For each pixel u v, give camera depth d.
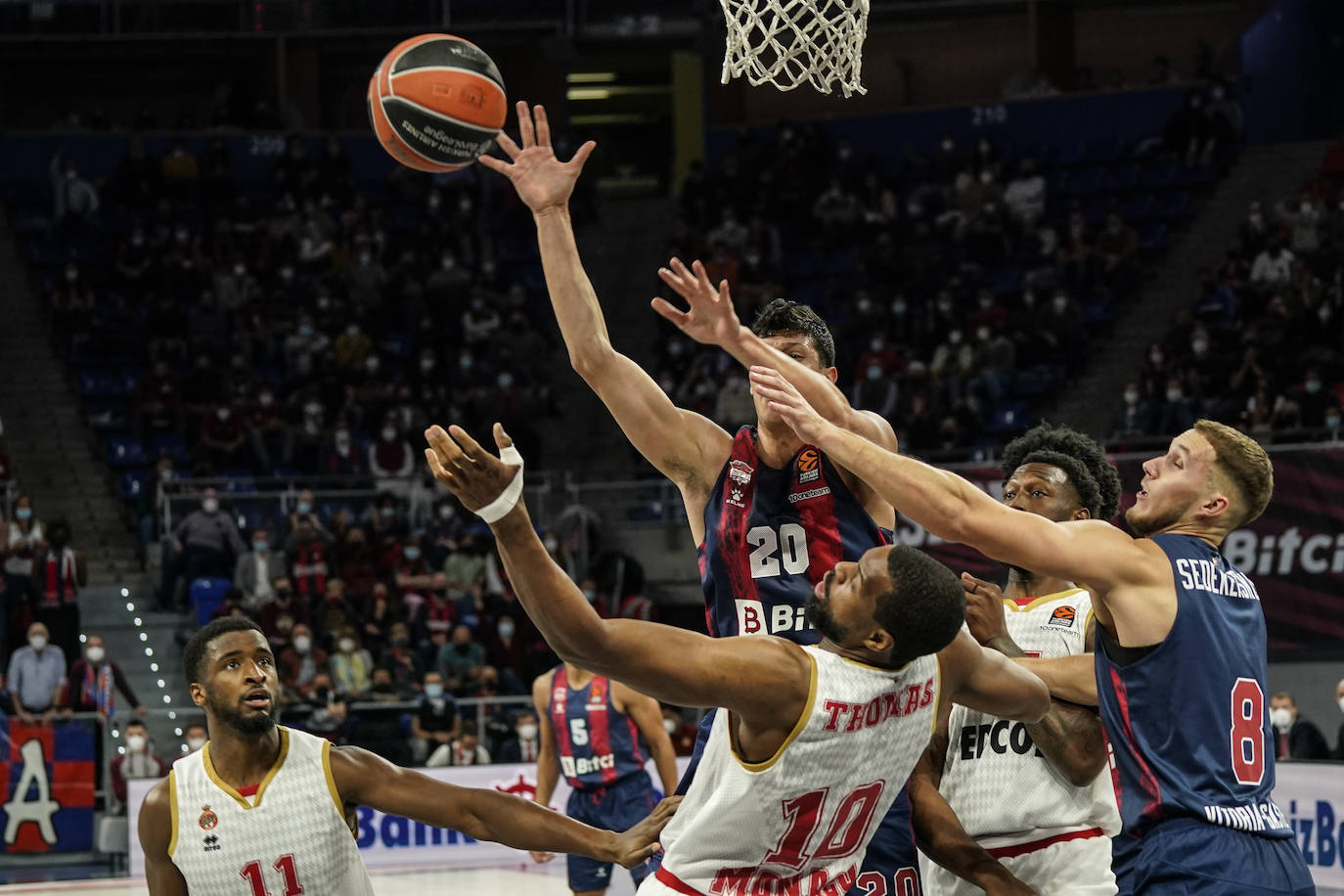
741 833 2.86
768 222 18.94
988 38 21.12
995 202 18.08
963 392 15.47
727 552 3.40
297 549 12.97
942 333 16.30
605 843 3.33
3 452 14.10
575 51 20.84
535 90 20.91
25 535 12.54
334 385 15.98
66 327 16.88
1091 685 3.48
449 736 11.09
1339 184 17.62
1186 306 16.42
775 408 3.06
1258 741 3.18
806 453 3.32
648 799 7.09
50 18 19.89
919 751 2.98
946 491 3.01
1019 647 3.82
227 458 14.79
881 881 3.42
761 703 2.70
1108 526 3.19
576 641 2.63
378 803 3.58
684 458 3.53
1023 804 3.65
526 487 14.94
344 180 19.17
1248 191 18.28
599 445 17.05
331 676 11.66
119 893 9.41
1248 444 3.30
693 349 16.91
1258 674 3.24
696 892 2.93
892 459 3.02
